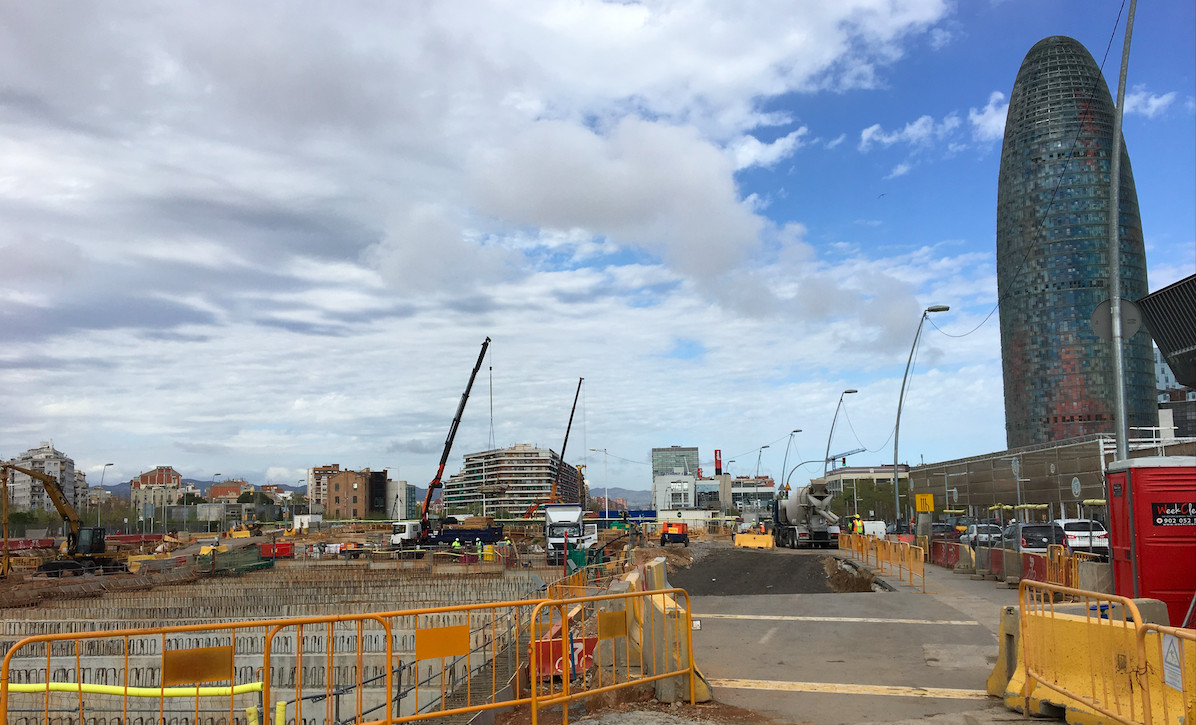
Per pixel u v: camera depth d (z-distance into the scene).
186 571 44.44
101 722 21.50
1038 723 8.34
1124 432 17.81
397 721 7.66
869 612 17.08
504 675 12.81
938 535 48.12
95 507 153.50
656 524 98.19
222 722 20.94
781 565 37.78
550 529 48.38
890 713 8.80
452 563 47.66
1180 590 11.71
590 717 8.68
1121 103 18.81
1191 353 21.95
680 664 9.22
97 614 30.45
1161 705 7.02
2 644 24.75
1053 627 8.52
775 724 8.34
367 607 28.91
